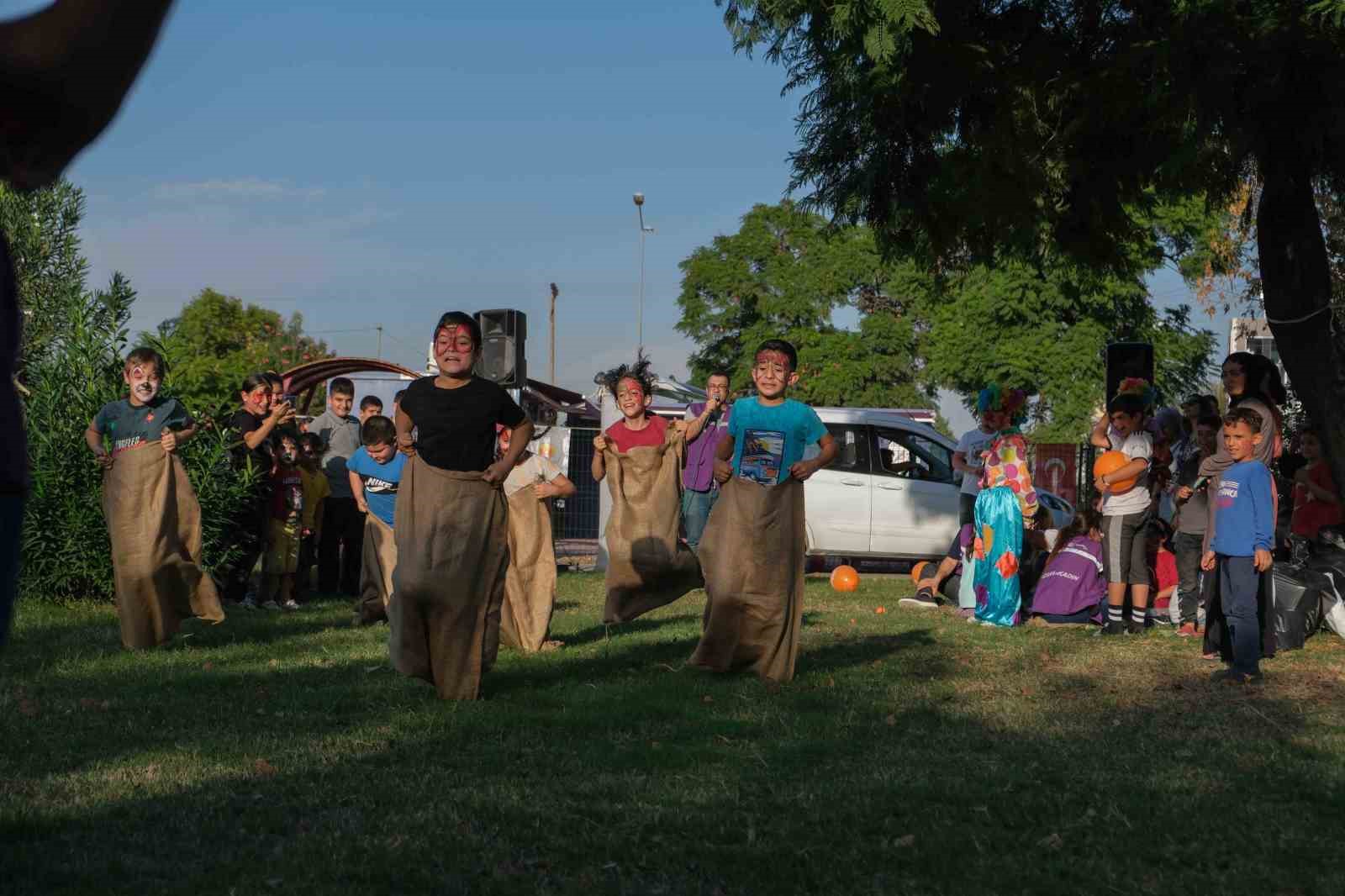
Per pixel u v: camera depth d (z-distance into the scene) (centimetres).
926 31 1095
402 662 660
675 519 934
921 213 1290
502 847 401
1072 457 2214
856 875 380
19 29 97
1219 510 801
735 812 450
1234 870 391
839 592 1489
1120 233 1349
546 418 3002
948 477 1748
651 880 375
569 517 2156
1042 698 707
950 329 4038
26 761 514
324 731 586
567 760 531
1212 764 538
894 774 508
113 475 834
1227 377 965
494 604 677
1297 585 961
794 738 582
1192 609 1051
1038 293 3847
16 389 123
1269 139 1046
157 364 839
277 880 362
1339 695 731
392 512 1020
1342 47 957
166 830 419
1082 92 1163
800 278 5584
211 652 843
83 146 102
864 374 5453
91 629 970
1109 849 412
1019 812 454
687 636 956
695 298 5862
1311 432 1060
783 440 747
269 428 1120
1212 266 2394
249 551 1184
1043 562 1258
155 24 98
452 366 668
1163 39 1023
